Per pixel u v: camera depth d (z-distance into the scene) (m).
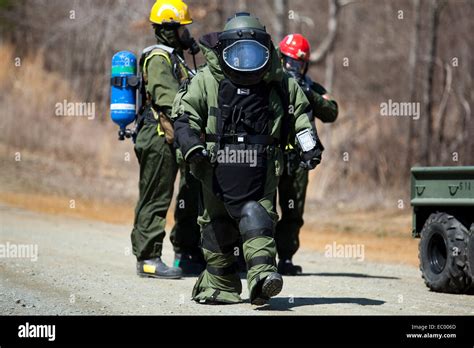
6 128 73.12
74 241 34.59
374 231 47.22
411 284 24.92
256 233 17.47
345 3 70.94
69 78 82.88
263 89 17.86
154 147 23.92
